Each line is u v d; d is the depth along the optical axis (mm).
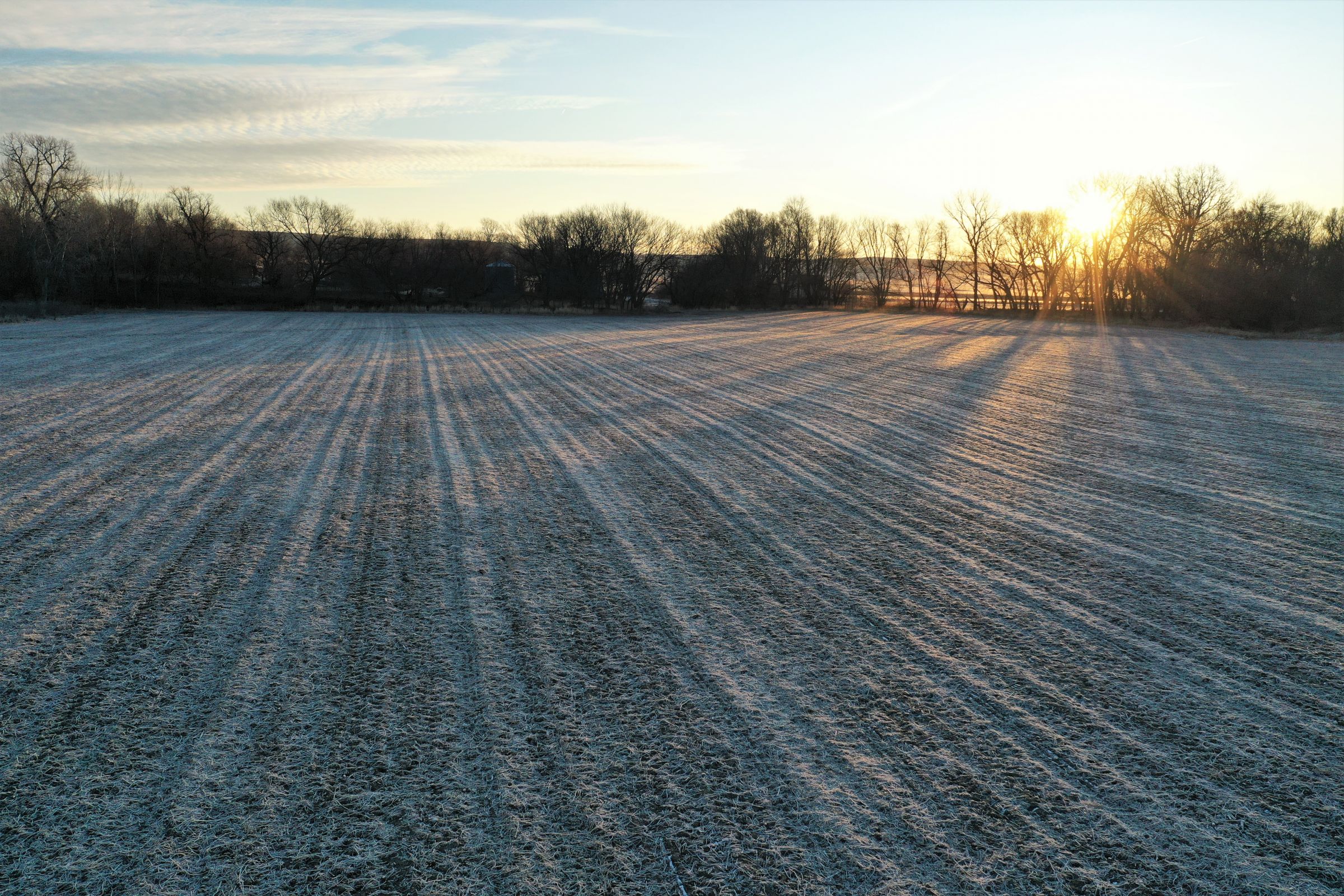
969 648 6855
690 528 10312
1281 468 13742
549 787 4930
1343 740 5418
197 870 4242
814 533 10109
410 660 6621
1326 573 8711
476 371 28234
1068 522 10609
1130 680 6289
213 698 5992
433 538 9852
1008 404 20906
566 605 7770
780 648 6844
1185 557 9242
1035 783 4953
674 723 5652
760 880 4164
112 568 8727
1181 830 4523
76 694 6031
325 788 4914
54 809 4734
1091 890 4082
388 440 15969
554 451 14977
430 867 4262
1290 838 4453
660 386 24328
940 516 10891
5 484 12367
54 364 28922
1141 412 19594
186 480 12609
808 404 20719
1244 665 6547
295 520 10539
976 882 4137
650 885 4129
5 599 7883
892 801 4785
